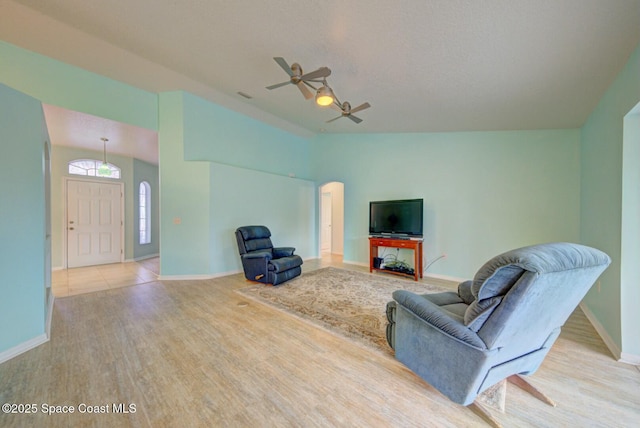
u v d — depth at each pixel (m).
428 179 4.88
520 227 4.07
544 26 1.77
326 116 4.86
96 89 3.78
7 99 2.04
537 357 1.66
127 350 2.16
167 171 4.44
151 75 3.80
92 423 1.41
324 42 2.43
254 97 4.33
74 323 2.68
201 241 4.54
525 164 4.03
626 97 2.05
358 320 2.75
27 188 2.18
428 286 4.05
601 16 1.61
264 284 4.16
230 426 1.41
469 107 3.31
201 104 4.69
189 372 1.87
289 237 6.12
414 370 1.74
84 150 5.44
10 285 2.05
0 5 2.50
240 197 5.10
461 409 1.53
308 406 1.55
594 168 2.92
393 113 3.93
